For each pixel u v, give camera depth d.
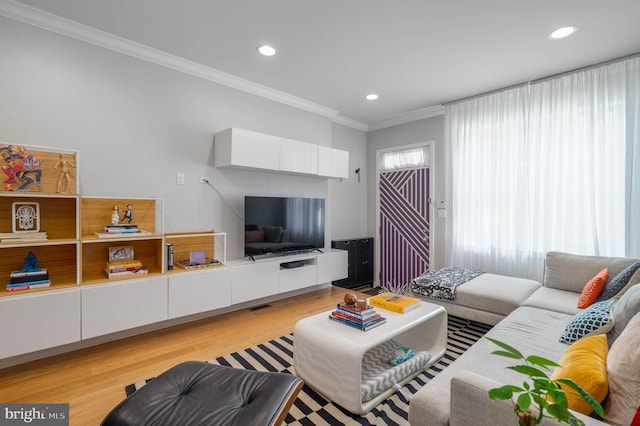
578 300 2.51
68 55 2.56
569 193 3.22
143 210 2.96
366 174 5.42
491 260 3.78
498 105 3.74
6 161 2.27
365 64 3.16
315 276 4.04
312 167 3.96
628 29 2.50
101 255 2.77
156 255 3.03
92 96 2.67
